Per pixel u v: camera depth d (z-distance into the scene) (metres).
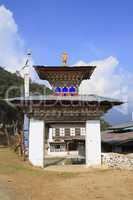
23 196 15.32
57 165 31.38
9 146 55.09
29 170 24.83
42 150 28.12
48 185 18.77
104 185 17.98
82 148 61.09
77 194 16.03
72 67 30.97
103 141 43.88
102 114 28.94
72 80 31.48
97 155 28.36
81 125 35.97
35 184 19.02
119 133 48.72
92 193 16.16
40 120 28.52
